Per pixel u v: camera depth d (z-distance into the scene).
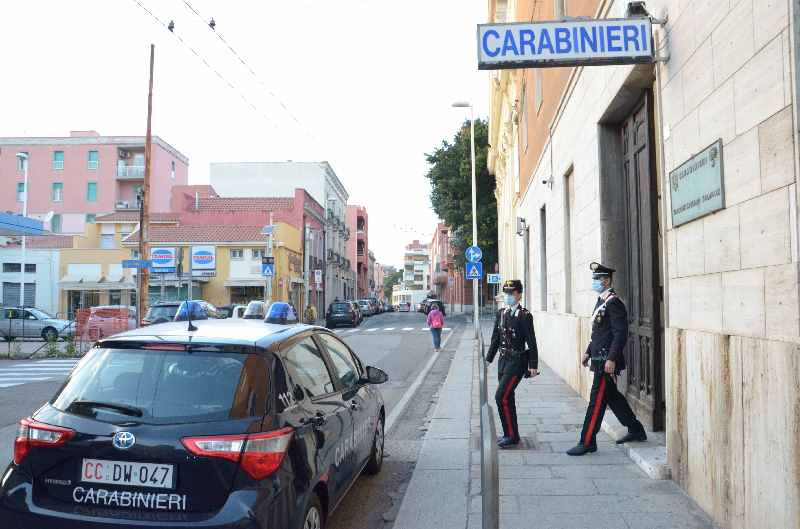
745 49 4.01
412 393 12.17
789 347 3.45
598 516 4.80
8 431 8.64
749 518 3.98
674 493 5.21
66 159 59.34
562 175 11.99
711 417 4.57
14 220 21.03
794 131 3.44
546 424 8.23
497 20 27.50
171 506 3.35
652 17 5.61
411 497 5.59
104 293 41.50
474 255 24.41
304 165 59.94
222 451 3.39
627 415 6.63
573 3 10.27
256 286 40.47
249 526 3.28
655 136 7.09
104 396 3.69
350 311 37.47
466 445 7.53
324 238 59.19
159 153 61.09
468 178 42.53
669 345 5.47
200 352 3.87
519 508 5.04
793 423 3.41
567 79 11.07
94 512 3.38
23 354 19.97
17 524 3.42
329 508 4.28
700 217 4.77
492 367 16.17
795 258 3.44
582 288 9.91
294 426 3.81
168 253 22.62
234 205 50.38
